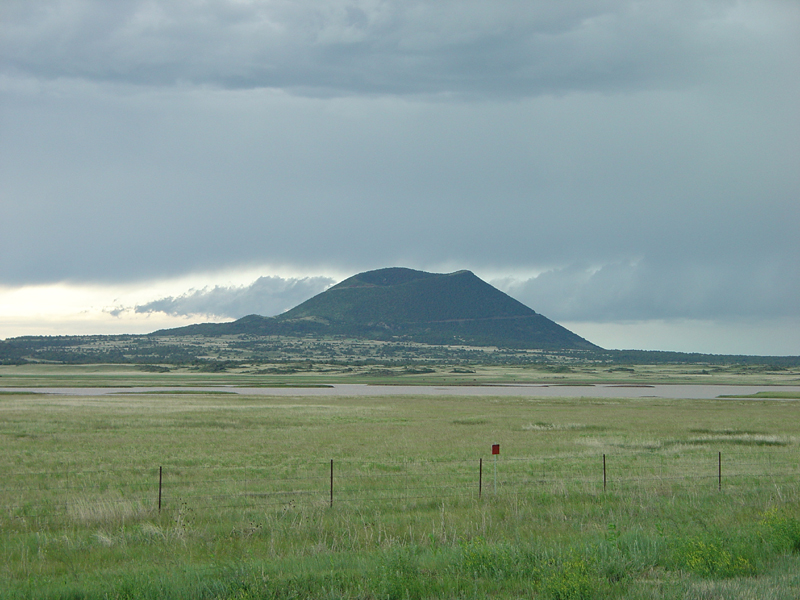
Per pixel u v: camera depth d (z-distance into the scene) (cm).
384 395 11906
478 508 1941
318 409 7675
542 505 2025
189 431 4928
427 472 2869
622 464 3091
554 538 1538
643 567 1270
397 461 3284
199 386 16350
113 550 1498
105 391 12950
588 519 1789
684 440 4375
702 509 1856
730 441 4319
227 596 1130
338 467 3061
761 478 2559
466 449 3859
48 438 4347
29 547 1535
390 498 2147
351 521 1764
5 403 8162
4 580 1262
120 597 1134
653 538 1451
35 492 2398
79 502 2062
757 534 1420
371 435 4759
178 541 1563
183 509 1930
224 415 6538
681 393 13825
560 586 1108
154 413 6650
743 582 1162
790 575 1188
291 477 2745
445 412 7444
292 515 1859
